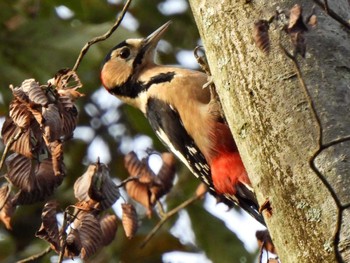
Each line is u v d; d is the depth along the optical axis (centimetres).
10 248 1523
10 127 898
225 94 854
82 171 1595
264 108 812
